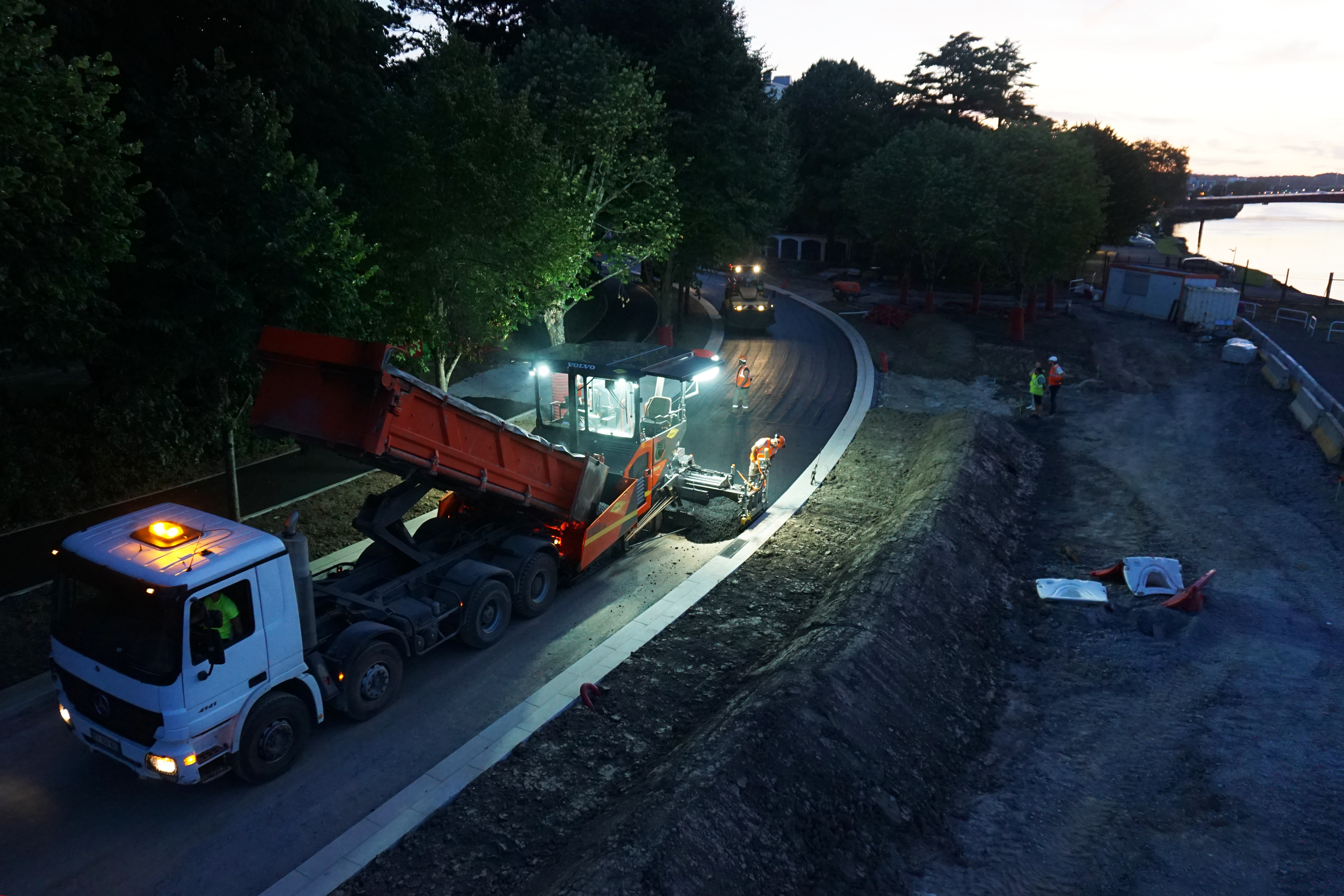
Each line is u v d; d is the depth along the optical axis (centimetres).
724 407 2427
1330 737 902
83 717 757
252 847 727
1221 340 3183
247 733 768
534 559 1148
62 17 1192
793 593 1275
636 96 2119
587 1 2988
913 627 1093
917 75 6109
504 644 1095
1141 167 4612
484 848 733
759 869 698
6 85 787
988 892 709
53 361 992
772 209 3212
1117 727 957
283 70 1491
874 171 4097
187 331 1037
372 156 1522
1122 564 1336
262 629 767
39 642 1051
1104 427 2220
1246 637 1135
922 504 1498
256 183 1079
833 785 803
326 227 1123
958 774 890
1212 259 7369
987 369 2898
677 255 3181
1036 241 3191
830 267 6256
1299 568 1332
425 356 1706
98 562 733
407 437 915
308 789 805
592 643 1104
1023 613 1262
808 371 2911
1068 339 3319
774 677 939
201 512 844
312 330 1185
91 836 737
